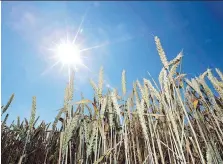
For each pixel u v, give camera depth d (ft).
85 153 6.55
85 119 6.77
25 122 8.54
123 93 6.93
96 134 6.09
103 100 6.73
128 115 6.69
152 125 6.07
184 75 6.41
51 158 6.17
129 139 6.48
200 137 6.68
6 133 7.72
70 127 5.86
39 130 7.26
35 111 6.56
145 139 6.27
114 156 5.87
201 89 6.88
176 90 5.98
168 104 6.15
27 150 6.92
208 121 6.86
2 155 7.14
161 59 6.39
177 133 5.39
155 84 6.41
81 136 6.41
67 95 6.66
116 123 6.88
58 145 6.49
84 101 6.63
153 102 6.64
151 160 5.51
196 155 5.99
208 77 6.56
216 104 6.08
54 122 6.66
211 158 5.08
